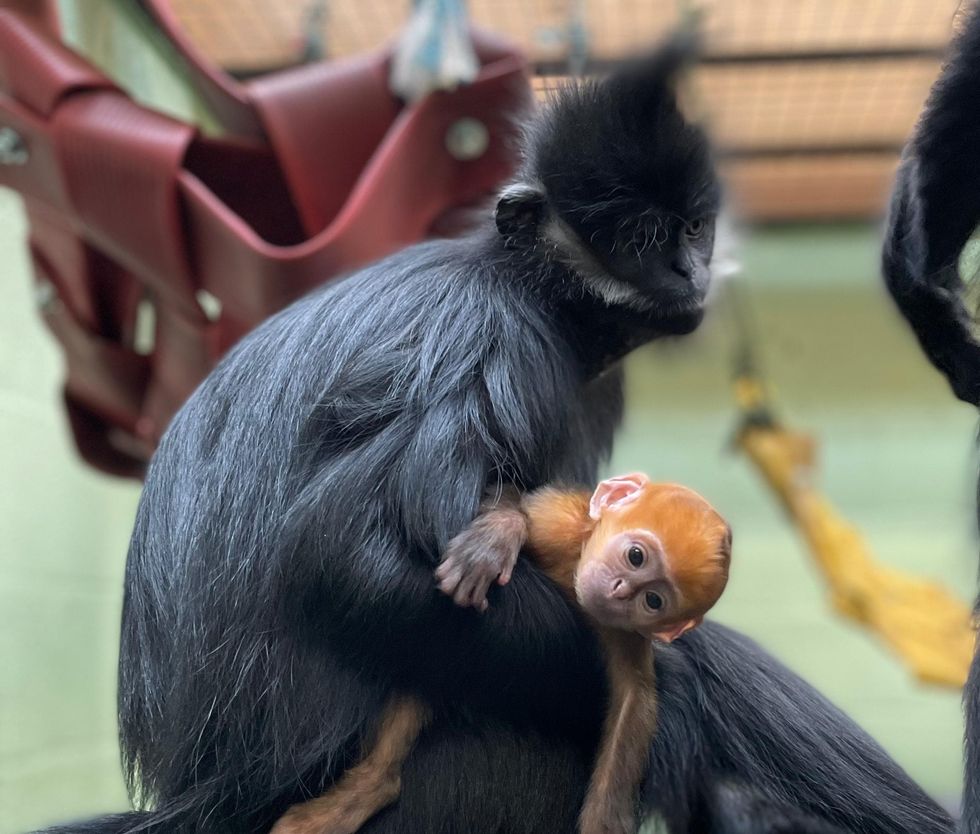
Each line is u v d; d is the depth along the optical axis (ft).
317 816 1.78
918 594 4.69
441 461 1.84
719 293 2.65
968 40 1.85
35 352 4.23
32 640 4.02
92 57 3.41
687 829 1.89
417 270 2.20
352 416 1.94
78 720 4.33
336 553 1.78
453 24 2.84
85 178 2.75
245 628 1.89
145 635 2.05
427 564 1.79
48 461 4.25
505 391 2.00
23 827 3.78
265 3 4.52
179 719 1.95
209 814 1.90
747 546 6.93
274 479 1.95
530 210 2.27
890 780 2.06
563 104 2.34
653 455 7.06
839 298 7.04
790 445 5.03
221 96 3.11
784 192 6.71
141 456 3.74
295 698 1.86
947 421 6.97
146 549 2.08
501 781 1.88
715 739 1.99
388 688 1.86
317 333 2.08
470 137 2.91
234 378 2.12
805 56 5.16
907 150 1.94
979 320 1.92
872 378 7.05
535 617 1.81
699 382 7.14
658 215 2.22
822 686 6.64
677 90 2.30
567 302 2.26
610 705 1.82
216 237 2.70
